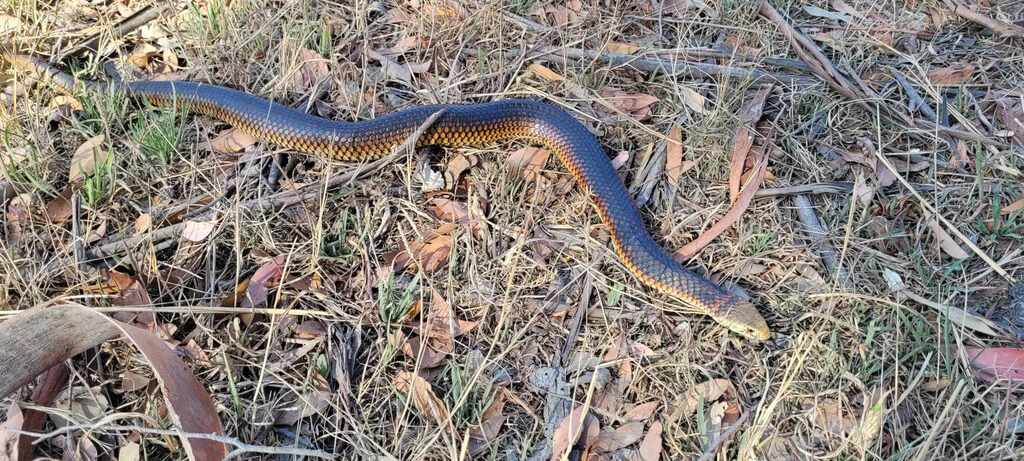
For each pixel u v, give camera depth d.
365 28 1.33
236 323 1.07
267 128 1.22
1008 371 1.07
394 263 1.14
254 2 1.35
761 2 1.40
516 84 1.32
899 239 1.18
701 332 1.11
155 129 1.20
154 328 1.06
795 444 1.04
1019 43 1.36
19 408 1.00
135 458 1.00
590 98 1.30
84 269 1.10
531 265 1.14
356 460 1.02
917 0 1.42
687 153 1.25
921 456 1.00
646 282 1.14
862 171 1.23
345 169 1.22
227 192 1.19
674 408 1.06
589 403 1.03
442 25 1.35
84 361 1.05
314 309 1.10
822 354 1.08
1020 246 1.16
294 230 1.16
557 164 1.25
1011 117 1.27
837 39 1.37
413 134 1.20
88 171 1.18
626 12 1.41
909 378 1.06
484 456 1.03
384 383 1.06
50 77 1.26
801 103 1.30
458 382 1.04
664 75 1.33
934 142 1.25
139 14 1.35
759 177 1.21
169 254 1.13
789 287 1.15
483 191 1.21
